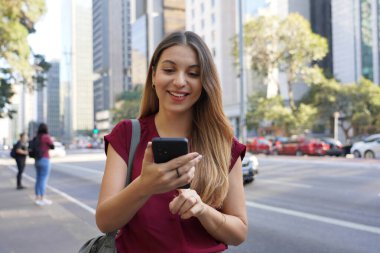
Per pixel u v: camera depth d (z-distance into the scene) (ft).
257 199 29.73
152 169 3.50
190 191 3.95
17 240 18.06
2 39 49.24
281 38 107.14
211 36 212.64
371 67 181.06
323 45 107.96
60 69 487.20
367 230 20.07
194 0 229.04
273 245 17.84
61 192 36.17
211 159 4.83
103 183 4.72
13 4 47.80
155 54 4.97
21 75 55.88
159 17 353.10
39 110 468.34
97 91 468.75
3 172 60.75
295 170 50.47
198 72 4.81
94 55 486.38
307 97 142.31
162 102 4.85
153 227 4.50
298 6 204.44
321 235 19.36
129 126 4.99
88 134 411.75
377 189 32.94
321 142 90.38
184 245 4.49
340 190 33.01
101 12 462.19
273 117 119.14
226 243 4.68
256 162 39.22
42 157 28.99
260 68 116.47
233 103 191.31
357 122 130.31
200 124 5.01
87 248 5.10
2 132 328.90
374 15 178.29
